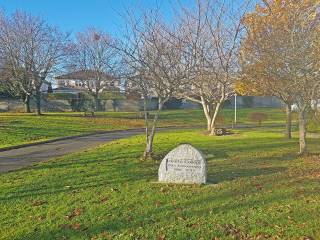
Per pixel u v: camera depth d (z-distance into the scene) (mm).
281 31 13258
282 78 13406
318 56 11883
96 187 9531
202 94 25094
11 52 39938
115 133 29297
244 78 17719
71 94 57312
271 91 16125
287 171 11055
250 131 27703
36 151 18156
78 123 34250
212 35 22422
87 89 54094
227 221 6633
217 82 22312
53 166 12977
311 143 19078
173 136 24406
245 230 6223
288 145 18125
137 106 54531
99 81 47406
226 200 7945
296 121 36281
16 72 41219
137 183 9852
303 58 12180
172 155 9859
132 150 16750
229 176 10492
